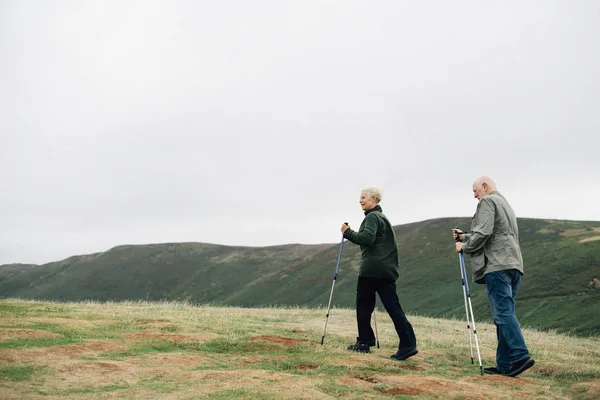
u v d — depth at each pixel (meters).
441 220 128.75
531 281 79.19
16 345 6.85
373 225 7.93
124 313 11.36
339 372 6.62
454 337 11.74
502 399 5.66
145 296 146.00
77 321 9.15
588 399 6.02
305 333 9.93
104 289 148.25
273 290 122.88
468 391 5.95
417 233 124.75
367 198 8.35
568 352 11.05
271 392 5.28
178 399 4.97
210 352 7.69
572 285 73.88
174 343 7.99
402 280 100.69
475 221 7.60
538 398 5.80
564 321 63.62
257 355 7.51
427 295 91.50
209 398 5.02
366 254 8.05
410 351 7.78
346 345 8.73
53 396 4.84
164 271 158.12
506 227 7.40
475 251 7.52
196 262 163.12
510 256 7.30
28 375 5.46
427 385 6.10
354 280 110.38
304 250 163.88
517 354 6.95
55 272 163.62
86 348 6.98
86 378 5.56
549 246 92.44
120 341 7.68
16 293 151.00
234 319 11.90
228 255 166.62
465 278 7.81
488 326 15.70
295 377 6.08
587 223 106.00
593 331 57.88
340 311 15.94
